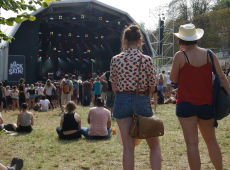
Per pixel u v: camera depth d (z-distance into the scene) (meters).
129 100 2.42
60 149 4.64
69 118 5.48
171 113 8.67
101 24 27.39
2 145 5.00
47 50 33.06
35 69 22.00
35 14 21.64
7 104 13.84
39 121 8.81
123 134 2.41
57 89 14.21
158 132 2.38
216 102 2.44
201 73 2.47
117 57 2.50
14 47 21.27
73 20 26.27
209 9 41.97
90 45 34.94
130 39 2.53
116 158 3.90
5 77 20.41
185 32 2.60
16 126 6.71
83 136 5.83
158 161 2.41
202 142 4.42
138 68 2.42
